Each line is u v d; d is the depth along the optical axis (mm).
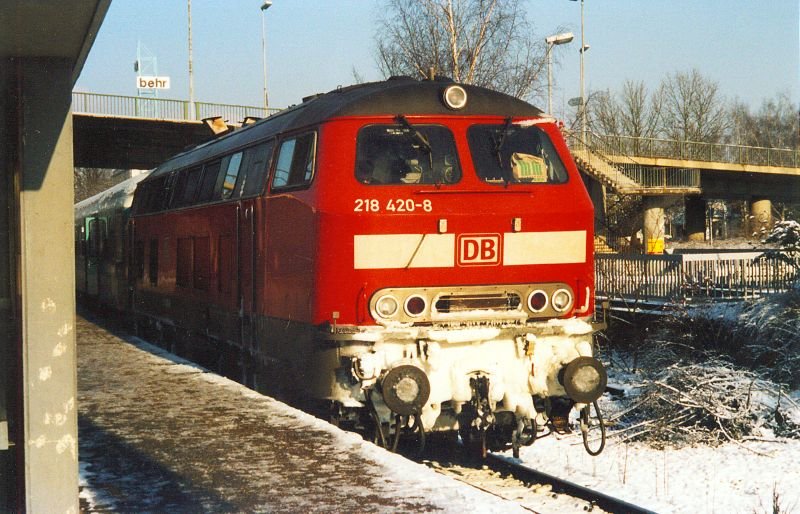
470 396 7957
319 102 8867
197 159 13039
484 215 8180
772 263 16250
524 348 8148
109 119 29188
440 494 5688
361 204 7914
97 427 7762
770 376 12906
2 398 5160
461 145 8352
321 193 8016
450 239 8086
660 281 18266
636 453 10305
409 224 7988
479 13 26844
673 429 11023
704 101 66188
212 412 8344
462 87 8477
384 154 8156
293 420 7953
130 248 17656
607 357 16703
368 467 6371
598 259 19859
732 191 43969
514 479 8516
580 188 8656
